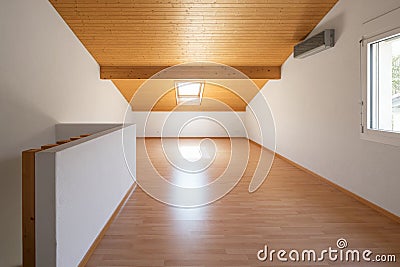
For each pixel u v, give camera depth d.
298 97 6.96
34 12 4.46
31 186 2.23
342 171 5.06
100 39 6.38
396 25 3.67
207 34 6.35
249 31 6.25
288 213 4.07
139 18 5.70
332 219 3.85
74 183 2.55
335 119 5.26
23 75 4.13
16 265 3.92
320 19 5.78
